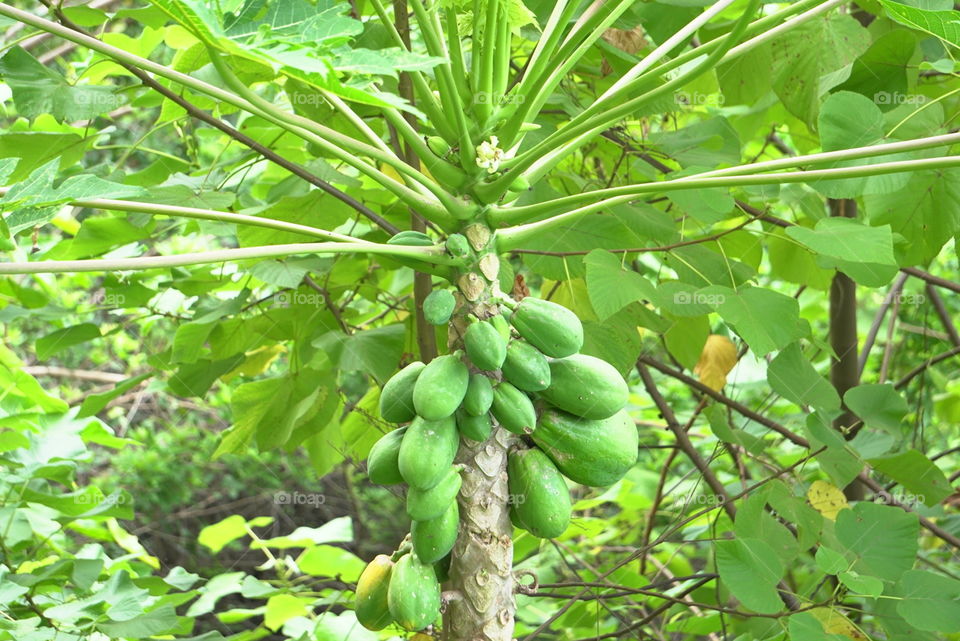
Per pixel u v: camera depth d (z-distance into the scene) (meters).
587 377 2.57
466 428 2.54
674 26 3.54
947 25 2.45
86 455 3.73
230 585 3.92
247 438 3.81
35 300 3.91
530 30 3.52
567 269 3.27
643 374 3.86
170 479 10.89
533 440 2.61
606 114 2.56
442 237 4.11
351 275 3.89
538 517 2.56
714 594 3.92
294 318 3.74
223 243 7.54
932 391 5.55
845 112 3.00
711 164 3.54
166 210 2.65
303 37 2.33
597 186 3.71
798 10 2.64
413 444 2.50
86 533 3.99
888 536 3.02
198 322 3.61
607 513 7.30
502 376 2.58
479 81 2.63
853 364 4.26
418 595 2.55
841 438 3.23
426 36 2.65
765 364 5.39
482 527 2.57
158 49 7.20
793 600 3.51
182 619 3.53
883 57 3.33
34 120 3.61
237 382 4.69
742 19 2.45
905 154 3.25
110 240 3.58
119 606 3.25
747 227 4.01
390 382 2.66
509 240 2.66
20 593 3.13
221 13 2.37
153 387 4.03
